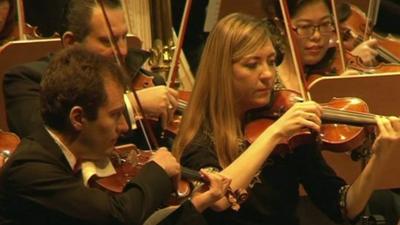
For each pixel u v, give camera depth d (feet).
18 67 36.19
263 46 30.89
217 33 31.07
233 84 30.96
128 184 26.94
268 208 30.55
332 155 37.11
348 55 42.04
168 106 34.86
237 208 28.12
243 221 30.22
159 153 27.81
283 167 31.19
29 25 47.29
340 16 45.52
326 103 35.50
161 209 26.96
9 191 26.17
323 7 39.19
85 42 34.86
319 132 31.50
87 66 26.25
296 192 31.71
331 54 40.40
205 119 30.81
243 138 31.07
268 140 29.43
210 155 30.17
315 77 39.27
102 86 26.16
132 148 30.53
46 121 26.61
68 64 26.32
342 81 35.53
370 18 45.62
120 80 26.71
